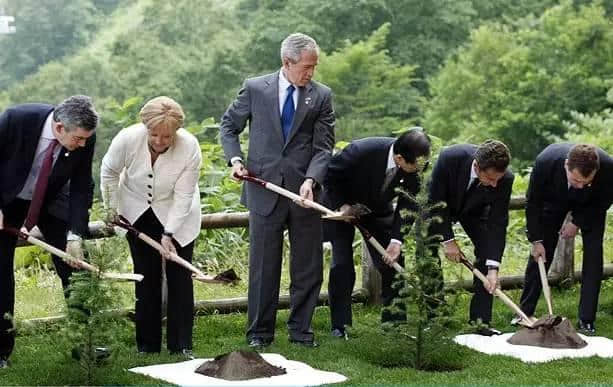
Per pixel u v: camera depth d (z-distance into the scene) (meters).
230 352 6.52
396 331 6.71
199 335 7.56
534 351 7.09
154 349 6.94
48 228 6.54
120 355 6.82
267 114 7.06
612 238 11.09
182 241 6.75
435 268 6.60
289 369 6.56
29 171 6.31
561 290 9.13
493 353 7.06
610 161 7.51
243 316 8.03
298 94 7.04
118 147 6.55
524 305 8.00
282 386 6.15
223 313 8.07
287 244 10.07
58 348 6.51
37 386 6.20
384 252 7.18
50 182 6.32
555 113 28.47
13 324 6.16
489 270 7.37
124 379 6.26
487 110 30.19
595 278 7.78
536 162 7.67
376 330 6.79
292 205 7.08
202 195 10.38
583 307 7.79
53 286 8.93
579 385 6.28
